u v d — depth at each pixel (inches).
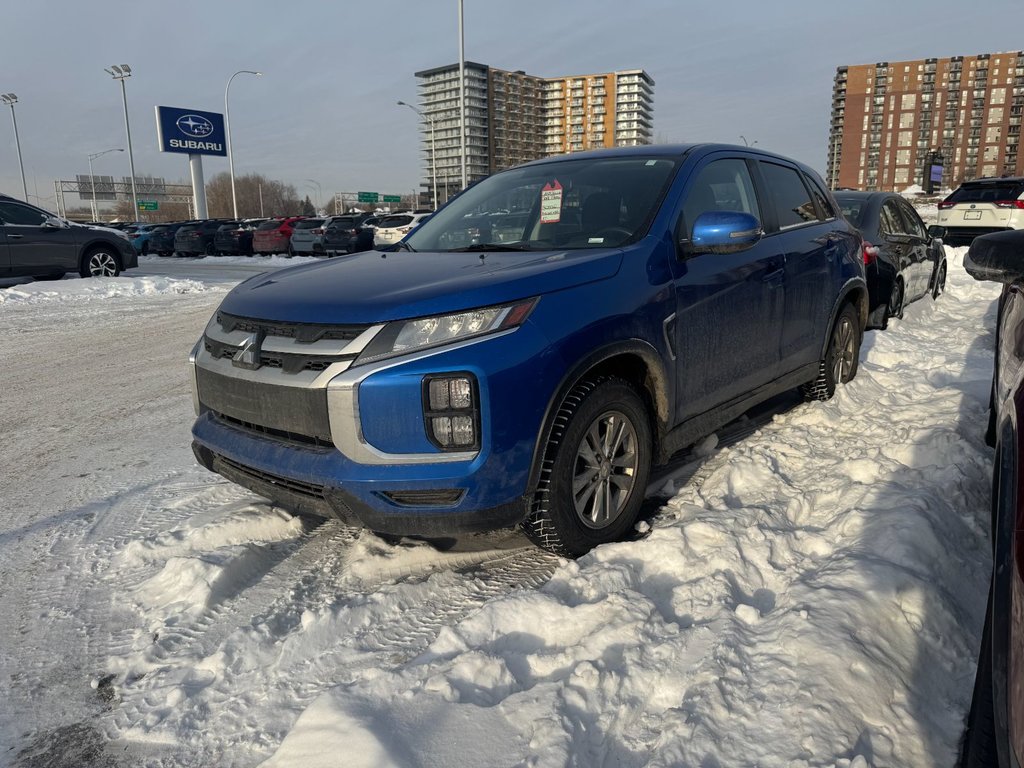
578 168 150.3
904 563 99.0
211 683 88.5
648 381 122.7
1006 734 48.4
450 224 153.6
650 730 75.7
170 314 404.5
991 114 5551.2
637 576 103.7
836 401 186.4
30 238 503.8
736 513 118.4
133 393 232.7
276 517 127.0
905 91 5698.8
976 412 165.0
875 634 84.7
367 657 91.9
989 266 64.1
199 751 78.0
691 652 85.1
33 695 87.6
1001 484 60.1
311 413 100.3
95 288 496.7
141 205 3681.1
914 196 1600.6
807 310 167.8
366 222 1018.1
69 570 116.5
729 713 74.7
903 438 150.4
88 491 149.4
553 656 86.7
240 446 110.2
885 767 68.6
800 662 80.1
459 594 106.1
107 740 80.3
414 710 77.9
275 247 1063.6
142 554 118.1
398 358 96.3
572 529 108.6
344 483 97.3
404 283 107.9
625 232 127.7
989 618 61.7
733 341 140.9
